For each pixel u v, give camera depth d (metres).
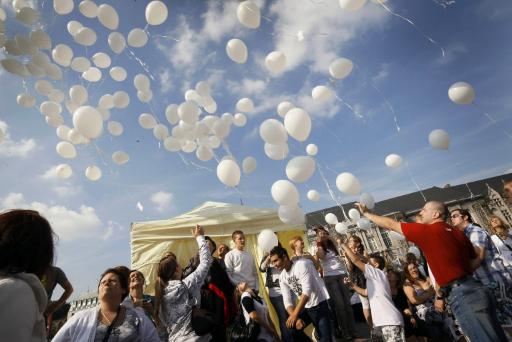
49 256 1.02
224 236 5.22
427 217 2.59
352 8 3.01
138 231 5.03
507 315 2.71
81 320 1.76
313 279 3.10
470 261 2.31
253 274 3.83
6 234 0.92
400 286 3.60
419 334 3.55
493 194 31.22
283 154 3.39
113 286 1.87
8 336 0.75
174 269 2.79
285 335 3.75
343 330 4.28
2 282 0.83
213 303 2.79
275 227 5.47
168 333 2.64
